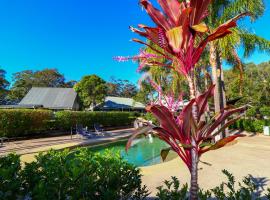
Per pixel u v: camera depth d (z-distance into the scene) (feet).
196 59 5.38
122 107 143.02
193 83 5.44
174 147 5.48
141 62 5.58
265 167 23.90
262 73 132.36
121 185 8.53
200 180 19.76
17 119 54.34
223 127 5.48
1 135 50.90
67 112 69.21
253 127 57.67
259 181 18.88
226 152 32.76
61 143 46.80
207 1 5.24
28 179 8.00
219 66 42.27
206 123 5.39
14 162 9.66
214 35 5.08
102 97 127.75
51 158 10.68
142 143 54.80
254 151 33.58
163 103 6.11
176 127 5.22
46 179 7.74
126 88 232.94
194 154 5.30
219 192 7.70
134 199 9.00
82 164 8.73
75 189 7.09
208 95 5.34
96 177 8.12
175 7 5.38
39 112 60.13
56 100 115.75
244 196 7.36
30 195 7.13
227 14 36.47
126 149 4.50
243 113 5.50
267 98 100.27
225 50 35.14
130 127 91.91
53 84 207.82
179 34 4.90
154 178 20.84
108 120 86.33
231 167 24.11
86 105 127.03
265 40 39.91
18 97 182.60
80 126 66.13
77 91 125.70
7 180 7.39
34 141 50.57
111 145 50.88
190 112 4.98
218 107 37.40
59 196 6.84
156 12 5.47
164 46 5.17
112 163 9.74
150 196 15.67
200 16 5.34
